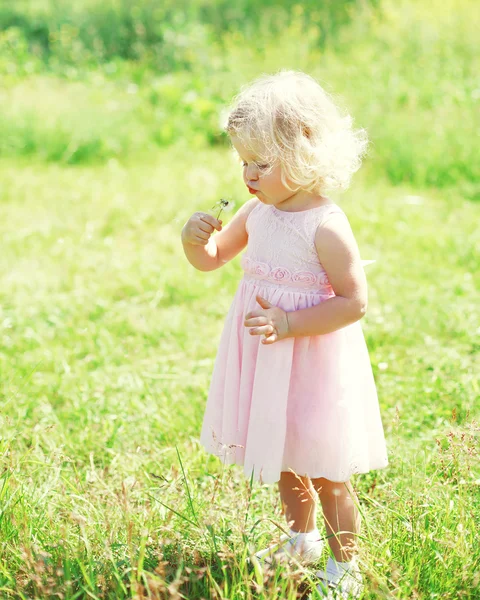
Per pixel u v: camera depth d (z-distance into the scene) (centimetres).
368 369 281
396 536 272
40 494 309
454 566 255
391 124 962
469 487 294
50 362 459
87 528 278
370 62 1211
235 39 1375
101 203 770
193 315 536
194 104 1077
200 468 350
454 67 1166
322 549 284
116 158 958
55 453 334
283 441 263
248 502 266
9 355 467
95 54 1324
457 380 420
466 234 675
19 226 698
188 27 1372
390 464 341
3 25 1445
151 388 430
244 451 275
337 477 265
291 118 251
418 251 639
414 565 259
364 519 270
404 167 876
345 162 263
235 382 277
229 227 294
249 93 261
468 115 981
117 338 498
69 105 1045
